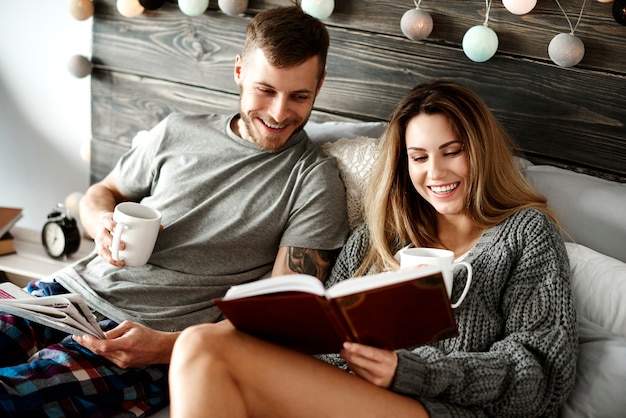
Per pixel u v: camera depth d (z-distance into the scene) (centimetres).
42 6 258
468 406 135
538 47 184
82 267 182
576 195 169
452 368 131
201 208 179
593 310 150
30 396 137
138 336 151
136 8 227
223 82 224
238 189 180
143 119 240
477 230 161
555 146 187
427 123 154
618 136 180
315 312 118
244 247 176
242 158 183
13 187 280
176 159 188
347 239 175
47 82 264
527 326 143
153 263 176
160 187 188
